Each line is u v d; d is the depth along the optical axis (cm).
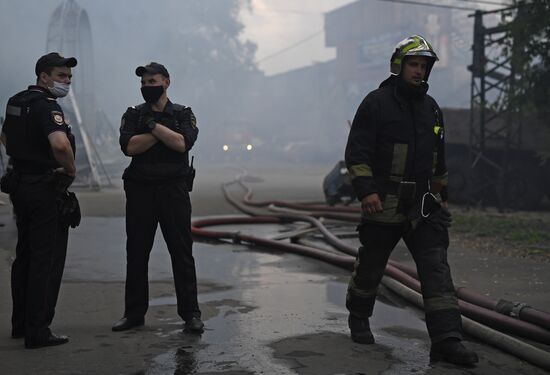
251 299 453
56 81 329
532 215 1227
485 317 379
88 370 296
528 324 360
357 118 329
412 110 326
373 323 395
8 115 327
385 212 325
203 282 514
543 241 796
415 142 324
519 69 1077
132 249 369
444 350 313
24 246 338
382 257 338
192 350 329
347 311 420
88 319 391
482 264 626
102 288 480
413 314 420
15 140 324
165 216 366
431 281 320
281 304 438
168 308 421
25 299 342
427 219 326
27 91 329
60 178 327
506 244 776
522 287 515
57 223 334
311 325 383
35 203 323
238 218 955
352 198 1270
